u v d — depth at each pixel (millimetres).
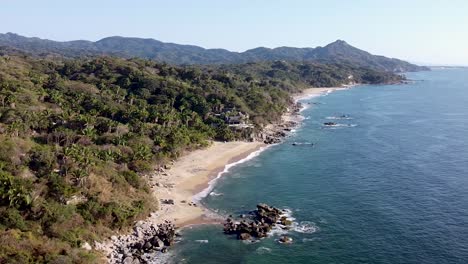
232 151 166875
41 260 68125
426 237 91000
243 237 91188
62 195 88500
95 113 170000
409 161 149250
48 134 139500
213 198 116812
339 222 99688
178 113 193750
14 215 77000
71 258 71438
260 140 187125
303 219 101938
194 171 140000
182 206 109375
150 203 103938
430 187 121438
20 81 189375
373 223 98562
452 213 102688
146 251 85312
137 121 167125
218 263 81750
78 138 139750
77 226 83625
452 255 83375
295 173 139625
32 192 84125
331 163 150250
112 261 79375
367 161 151250
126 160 129250
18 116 142000
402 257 83312
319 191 121438
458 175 131500
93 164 104688
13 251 68375
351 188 123125
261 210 105438
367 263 81500
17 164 96062
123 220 90875
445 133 196375
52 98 176875
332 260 82750
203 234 93938
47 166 97875
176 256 84000
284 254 85188
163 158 141625
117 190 101062
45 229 78750
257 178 134875
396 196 115250
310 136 197625
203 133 179375
